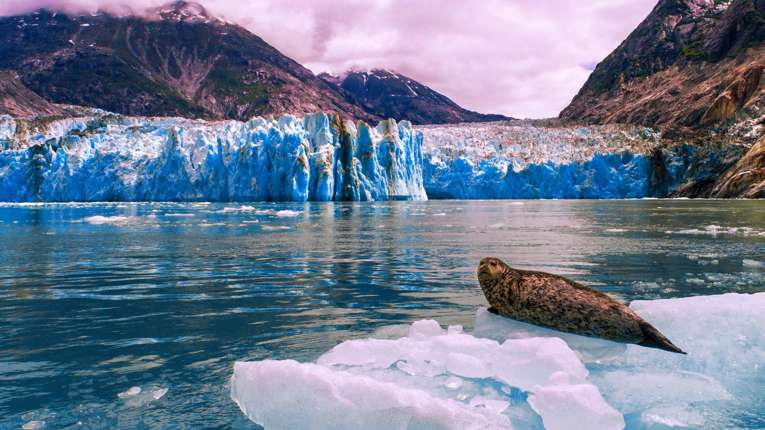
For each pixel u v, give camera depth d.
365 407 2.69
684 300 4.73
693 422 2.64
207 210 34.75
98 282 7.15
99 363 3.59
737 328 4.04
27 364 3.57
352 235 15.38
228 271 8.19
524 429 2.56
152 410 2.78
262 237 14.81
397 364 3.42
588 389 2.80
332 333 4.35
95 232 17.06
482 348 3.61
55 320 4.91
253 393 2.85
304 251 11.13
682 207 34.62
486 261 4.91
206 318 4.95
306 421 2.67
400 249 11.39
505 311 4.71
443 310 5.28
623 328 3.96
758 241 12.44
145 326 4.64
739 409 2.81
